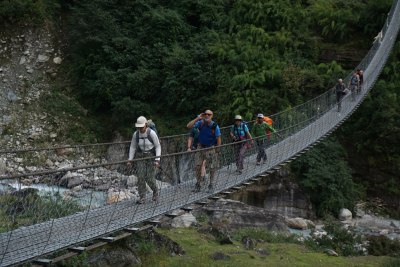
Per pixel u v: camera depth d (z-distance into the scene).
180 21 30.47
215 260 10.88
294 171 23.23
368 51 30.67
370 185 25.62
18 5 31.48
